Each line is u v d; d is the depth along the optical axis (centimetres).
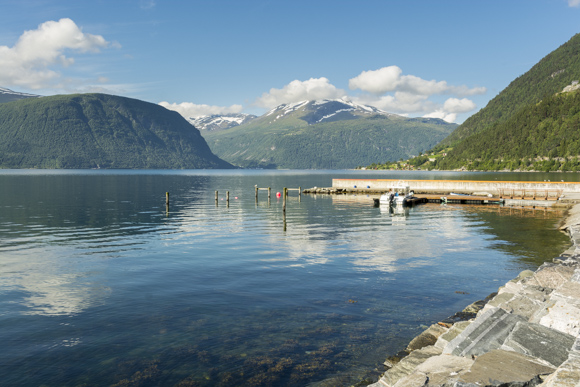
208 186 13538
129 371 1152
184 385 1081
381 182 10394
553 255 2741
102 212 5597
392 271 2300
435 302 1745
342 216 5234
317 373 1135
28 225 4294
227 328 1457
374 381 1078
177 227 4178
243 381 1099
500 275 2211
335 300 1773
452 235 3647
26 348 1291
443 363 908
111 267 2411
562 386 648
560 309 1037
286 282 2067
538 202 7119
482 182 9119
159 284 2033
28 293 1881
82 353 1260
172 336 1388
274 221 4703
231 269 2350
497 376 760
